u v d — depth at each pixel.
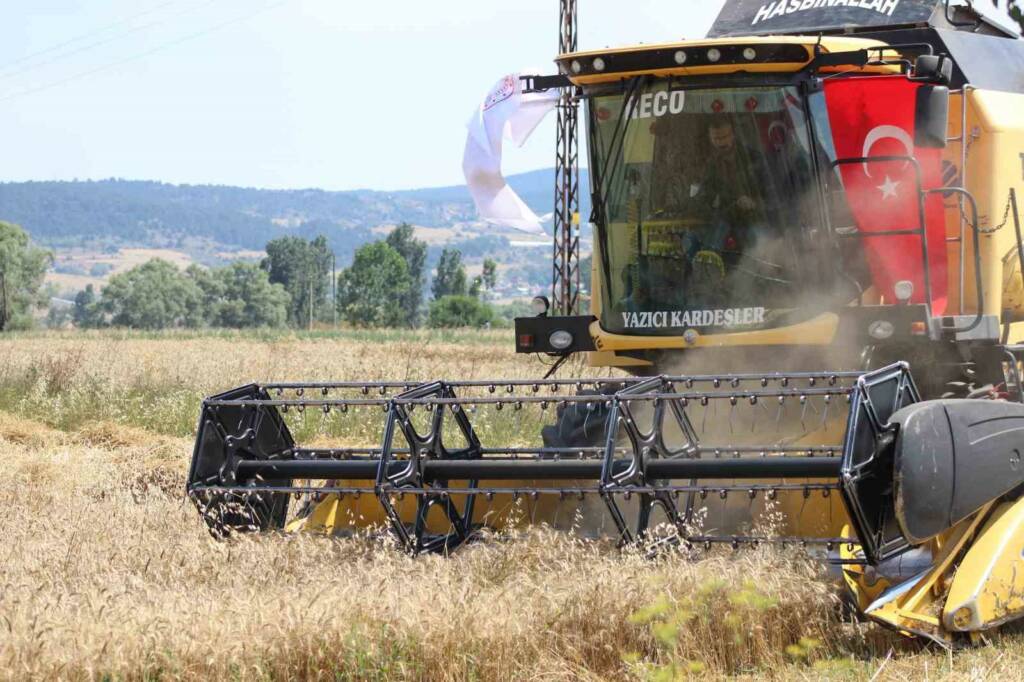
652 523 14.92
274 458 17.11
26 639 11.24
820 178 17.00
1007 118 19.08
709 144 17.36
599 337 18.39
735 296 17.47
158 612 12.15
